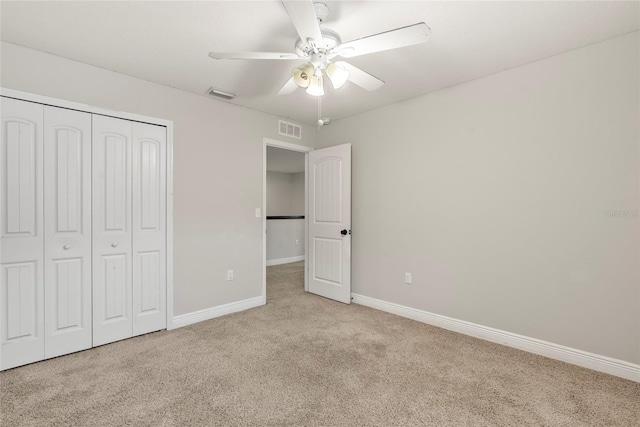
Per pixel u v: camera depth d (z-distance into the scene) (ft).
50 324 7.36
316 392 6.01
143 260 8.77
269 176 26.23
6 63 6.81
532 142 7.69
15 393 5.91
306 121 12.78
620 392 6.03
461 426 5.10
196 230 9.79
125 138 8.43
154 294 8.98
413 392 6.02
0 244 6.79
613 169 6.64
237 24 6.17
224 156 10.46
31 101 7.11
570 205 7.17
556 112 7.34
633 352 6.48
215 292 10.27
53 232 7.40
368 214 11.41
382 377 6.56
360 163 11.69
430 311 9.69
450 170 9.19
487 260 8.47
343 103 10.62
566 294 7.25
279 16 5.90
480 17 5.87
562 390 6.09
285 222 21.50
